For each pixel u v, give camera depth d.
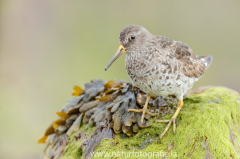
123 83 7.57
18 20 17.20
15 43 16.89
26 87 15.40
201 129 6.22
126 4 18.77
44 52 16.92
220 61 17.09
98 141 6.51
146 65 6.79
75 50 17.17
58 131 7.70
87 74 16.14
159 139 6.39
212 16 18.22
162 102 7.33
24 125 13.70
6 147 12.74
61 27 17.81
